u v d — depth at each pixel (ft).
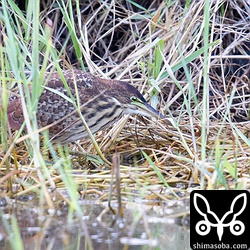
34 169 34.96
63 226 28.99
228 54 49.06
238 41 46.96
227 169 33.53
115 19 48.06
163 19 49.39
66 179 30.40
